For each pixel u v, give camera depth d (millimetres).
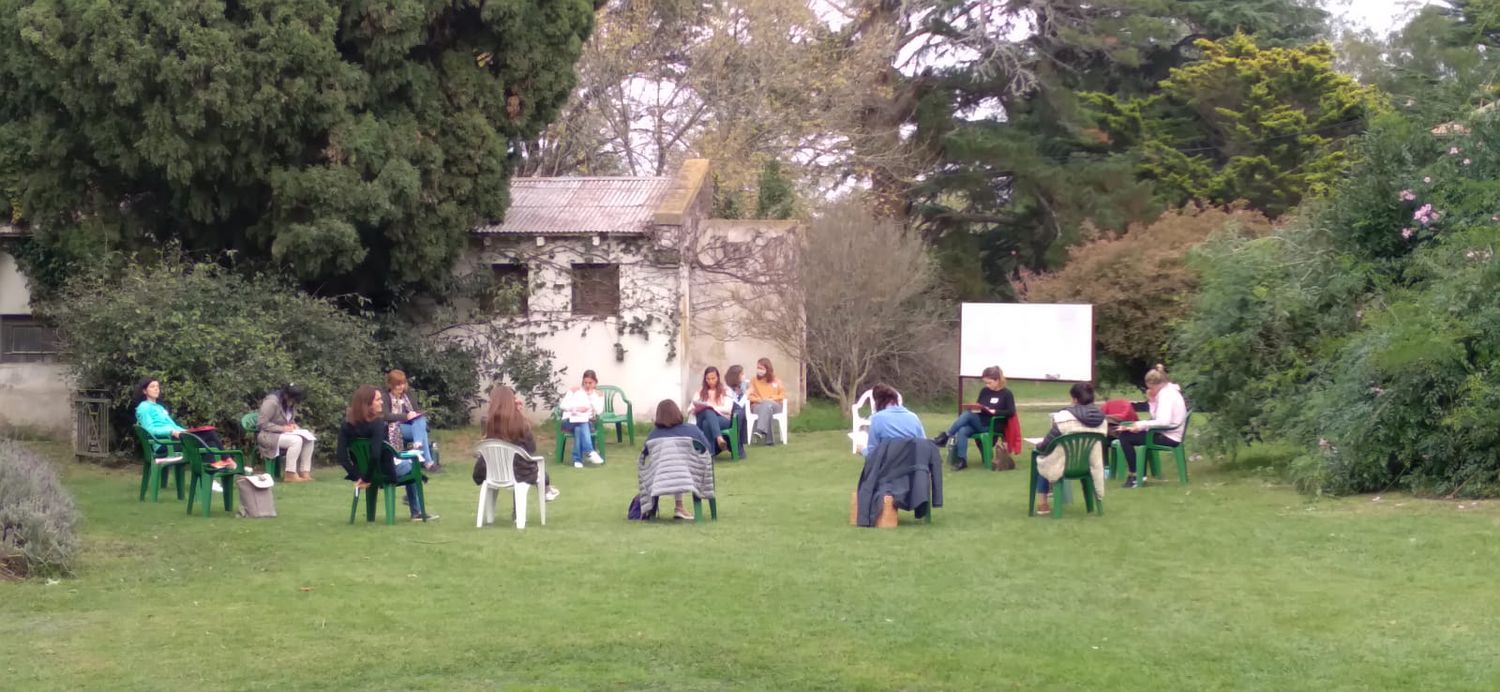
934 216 37969
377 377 18484
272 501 12375
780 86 32500
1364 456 12078
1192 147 36156
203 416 16297
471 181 19750
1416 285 13539
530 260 21984
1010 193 37031
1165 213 29500
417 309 21891
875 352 24719
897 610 7941
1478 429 11312
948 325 27156
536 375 21422
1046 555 9703
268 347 16906
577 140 31969
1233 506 11906
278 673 6672
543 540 10656
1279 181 33188
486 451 11562
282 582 8938
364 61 18688
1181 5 38031
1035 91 37250
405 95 19172
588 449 17609
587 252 21984
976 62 37094
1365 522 10617
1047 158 36531
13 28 16844
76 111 17125
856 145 34188
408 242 19516
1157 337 25844
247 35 17266
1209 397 14555
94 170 17953
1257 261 14625
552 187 23891
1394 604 7824
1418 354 11484
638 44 32438
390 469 11688
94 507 12797
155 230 18969
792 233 24047
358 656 6977
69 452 17969
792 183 31234
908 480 11367
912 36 37500
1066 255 33406
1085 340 17688
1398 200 14195
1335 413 12539
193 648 7160
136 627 7637
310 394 16938
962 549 10023
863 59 33906
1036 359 17906
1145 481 13969
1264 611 7746
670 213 21547
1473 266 12328
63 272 19219
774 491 14562
